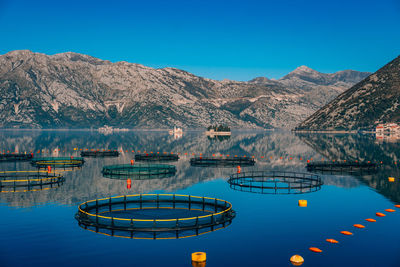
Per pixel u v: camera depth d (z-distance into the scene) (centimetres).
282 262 2666
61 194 4856
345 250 2895
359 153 12388
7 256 2728
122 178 6356
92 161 9288
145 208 4119
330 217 3791
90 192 5019
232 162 9125
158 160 9662
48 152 12319
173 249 2892
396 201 4541
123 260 2675
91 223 3400
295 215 3853
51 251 2825
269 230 3362
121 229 3278
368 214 3912
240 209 4103
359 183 5881
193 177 6556
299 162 9375
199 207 4172
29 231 3259
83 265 2594
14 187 5203
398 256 2775
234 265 2611
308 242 3062
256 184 5772
